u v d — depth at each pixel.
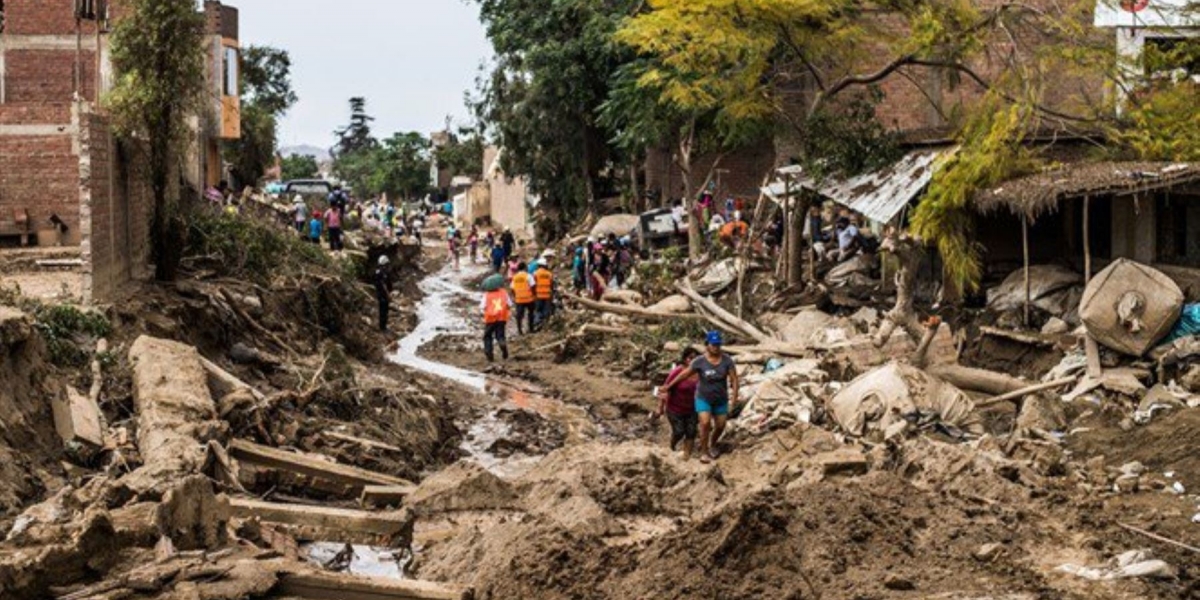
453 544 13.03
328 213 41.78
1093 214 25.08
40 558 9.80
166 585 10.03
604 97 50.09
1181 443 15.78
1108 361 19.45
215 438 14.84
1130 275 19.33
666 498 14.95
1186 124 24.36
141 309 20.06
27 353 14.87
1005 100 26.20
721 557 11.53
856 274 30.92
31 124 29.09
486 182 79.50
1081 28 26.66
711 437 17.89
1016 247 26.42
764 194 31.12
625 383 26.45
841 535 12.23
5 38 35.00
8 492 12.38
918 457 15.29
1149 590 11.17
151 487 12.31
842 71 31.25
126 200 22.28
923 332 22.41
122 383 16.66
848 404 18.66
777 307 29.33
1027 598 10.93
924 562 11.94
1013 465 14.88
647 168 52.19
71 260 25.77
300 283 28.31
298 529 13.13
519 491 15.24
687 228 42.66
